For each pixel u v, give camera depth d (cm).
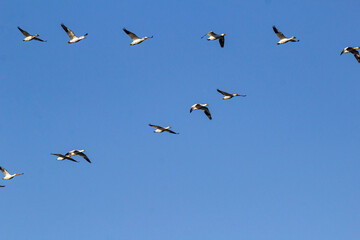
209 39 8019
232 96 8212
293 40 7950
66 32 8181
